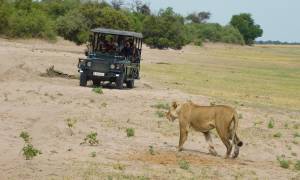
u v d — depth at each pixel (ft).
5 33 299.79
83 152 61.98
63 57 203.41
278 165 66.69
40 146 62.69
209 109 66.03
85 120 82.17
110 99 106.22
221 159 65.36
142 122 86.63
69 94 106.52
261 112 117.91
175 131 82.23
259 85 203.62
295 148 81.30
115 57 129.70
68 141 67.15
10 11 302.45
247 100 141.49
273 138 86.94
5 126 71.26
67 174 51.39
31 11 331.98
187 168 58.13
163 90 138.72
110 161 58.59
